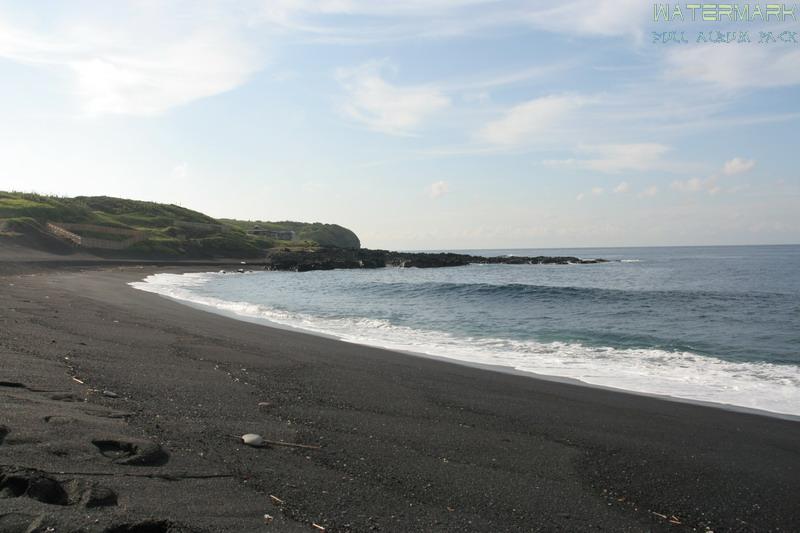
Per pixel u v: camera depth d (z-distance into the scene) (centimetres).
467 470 573
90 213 8750
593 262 10244
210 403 739
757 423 829
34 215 7500
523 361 1355
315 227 16675
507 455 633
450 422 759
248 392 831
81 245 6650
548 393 991
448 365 1248
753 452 692
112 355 1012
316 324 2044
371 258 8856
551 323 2103
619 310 2561
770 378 1175
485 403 888
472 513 468
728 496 554
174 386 815
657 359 1391
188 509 402
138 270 5603
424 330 1908
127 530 357
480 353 1465
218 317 1970
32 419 531
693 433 768
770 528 487
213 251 8838
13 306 1606
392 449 621
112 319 1583
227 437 597
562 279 5541
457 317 2288
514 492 523
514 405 884
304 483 492
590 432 752
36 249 5831
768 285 4331
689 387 1088
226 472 491
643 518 491
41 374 769
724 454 681
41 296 2066
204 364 1033
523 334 1822
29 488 390
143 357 1034
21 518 348
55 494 396
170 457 505
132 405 677
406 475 543
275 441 606
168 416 650
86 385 749
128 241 7469
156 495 416
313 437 639
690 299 3016
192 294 3188
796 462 659
